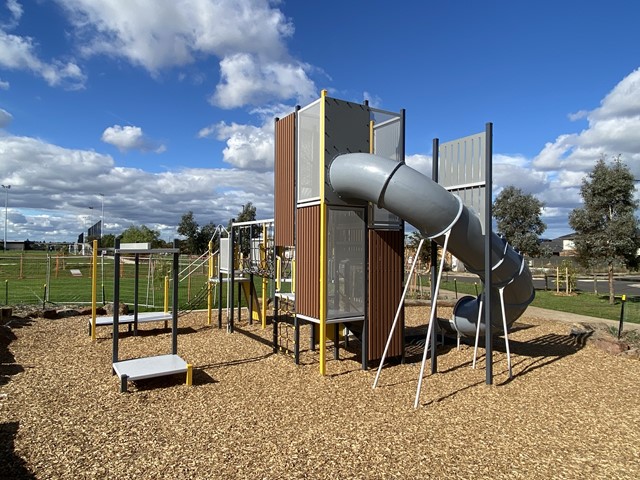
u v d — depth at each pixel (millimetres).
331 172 7199
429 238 6844
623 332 10922
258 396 6207
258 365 7863
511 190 26125
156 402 5918
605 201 19391
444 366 8000
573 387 6820
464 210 6793
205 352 8773
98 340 9656
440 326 9578
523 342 10117
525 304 8203
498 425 5246
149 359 7184
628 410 5867
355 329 8258
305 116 7961
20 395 6008
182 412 5555
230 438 4754
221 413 5527
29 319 11695
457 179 7586
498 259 7387
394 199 6578
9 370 7129
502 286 7586
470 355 8852
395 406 5859
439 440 4770
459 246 6996
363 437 4809
